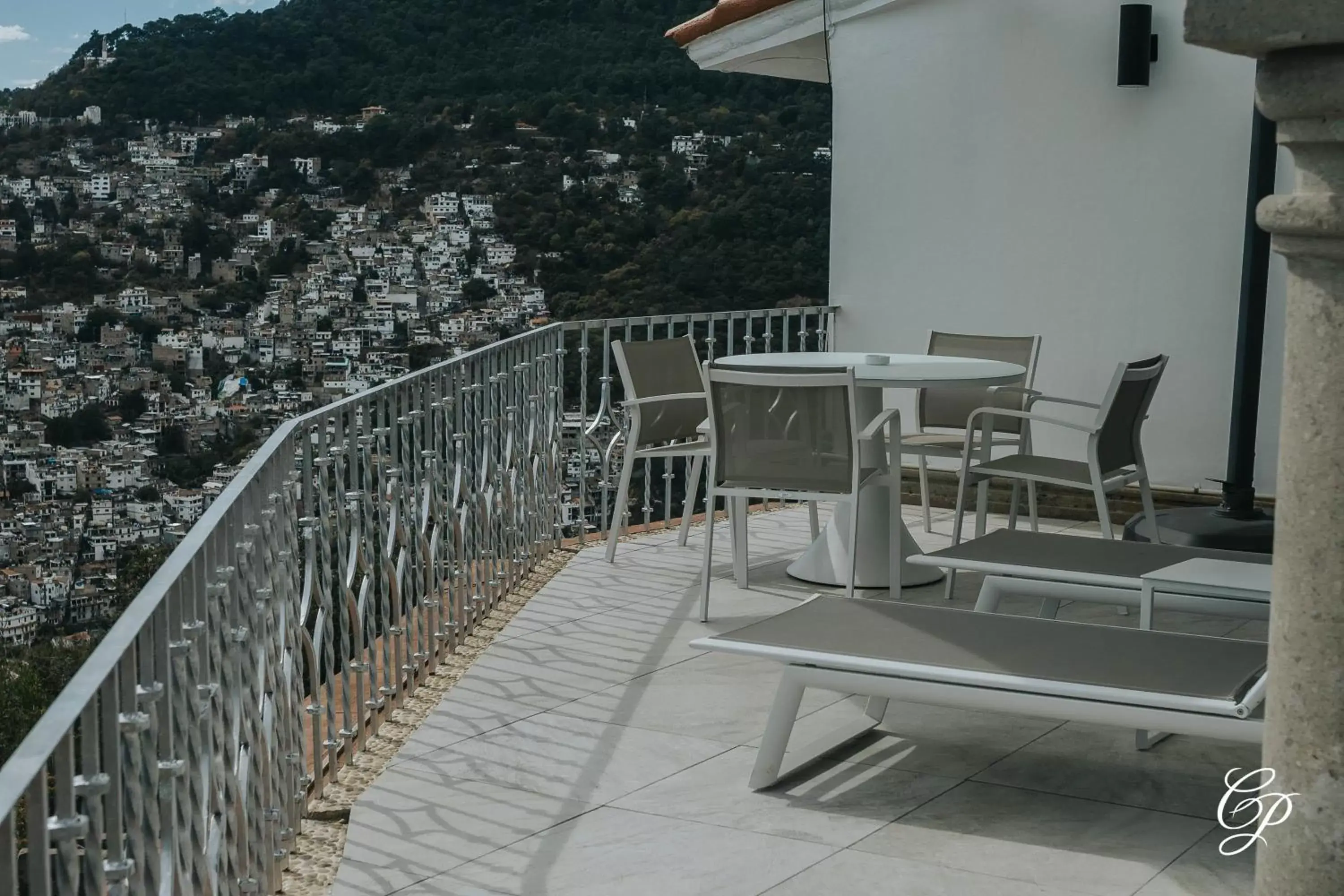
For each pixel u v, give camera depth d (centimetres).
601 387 665
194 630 195
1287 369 150
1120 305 697
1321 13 136
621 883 277
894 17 746
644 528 675
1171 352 686
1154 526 549
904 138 751
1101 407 510
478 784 334
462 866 286
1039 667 298
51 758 133
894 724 381
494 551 512
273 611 290
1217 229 668
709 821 310
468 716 386
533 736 369
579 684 416
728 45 841
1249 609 366
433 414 436
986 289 734
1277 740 154
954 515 720
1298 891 151
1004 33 712
